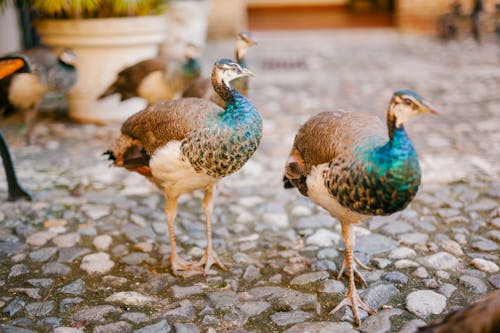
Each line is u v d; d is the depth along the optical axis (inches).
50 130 268.8
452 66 379.6
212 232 171.3
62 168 222.1
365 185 115.1
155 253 160.4
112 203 190.9
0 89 234.7
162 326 124.8
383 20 595.8
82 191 200.7
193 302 135.5
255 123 132.9
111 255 158.6
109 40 262.8
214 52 444.5
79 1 250.1
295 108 299.6
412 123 266.7
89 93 273.4
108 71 270.1
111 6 276.2
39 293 139.4
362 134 121.1
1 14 312.5
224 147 131.2
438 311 128.0
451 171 208.2
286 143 246.5
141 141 146.1
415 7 502.3
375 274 144.9
